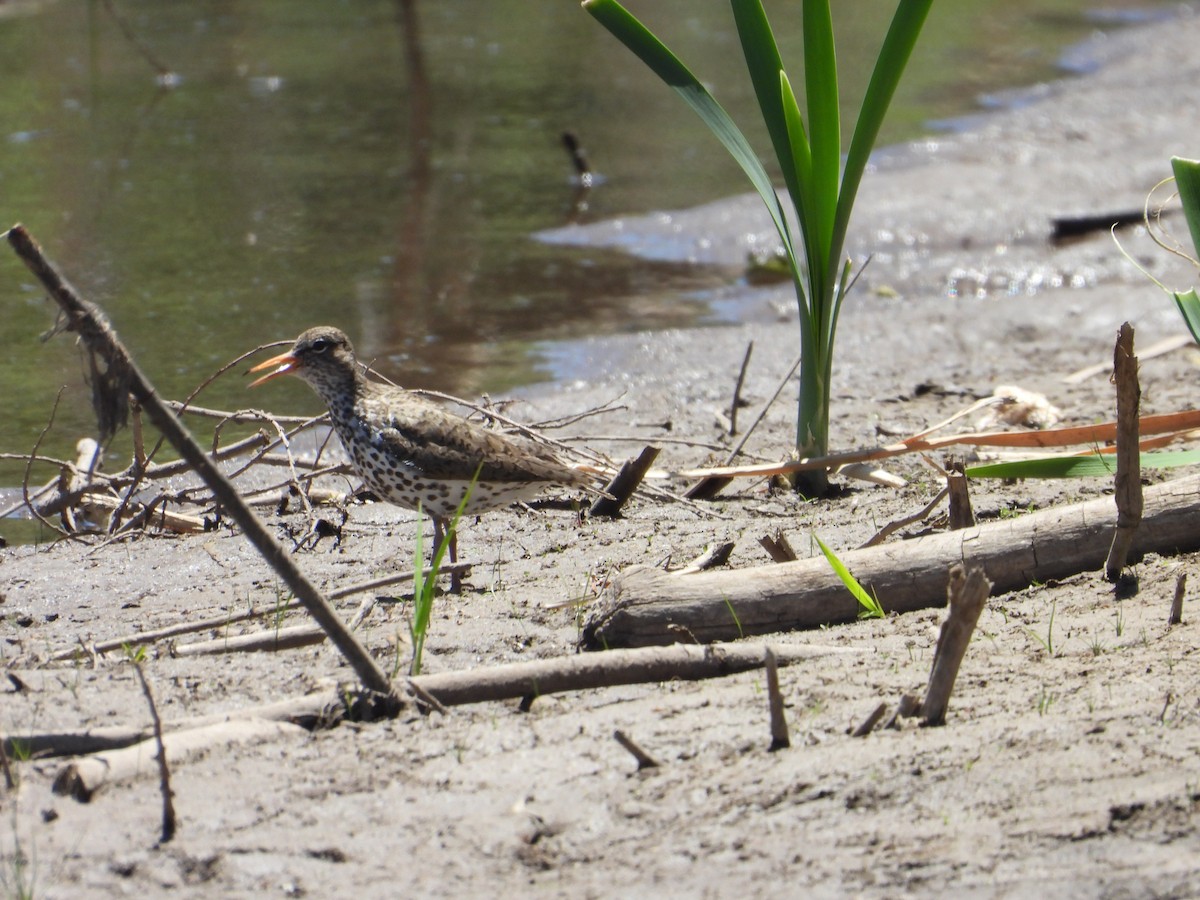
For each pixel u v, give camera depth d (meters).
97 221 22.70
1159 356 17.19
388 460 10.60
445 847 6.25
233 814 6.54
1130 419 8.60
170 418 7.14
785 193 25.00
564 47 36.28
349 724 7.54
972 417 14.88
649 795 6.60
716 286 21.00
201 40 36.19
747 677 8.01
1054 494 11.56
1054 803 6.36
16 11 37.94
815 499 12.10
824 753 6.86
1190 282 20.41
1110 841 6.09
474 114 30.16
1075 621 8.42
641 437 14.82
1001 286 21.11
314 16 39.59
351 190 25.02
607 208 24.39
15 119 28.50
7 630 9.75
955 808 6.38
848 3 40.69
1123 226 23.31
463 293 20.25
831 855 6.09
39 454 14.47
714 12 39.78
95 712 7.78
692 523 11.60
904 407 15.62
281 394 16.52
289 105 30.47
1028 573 9.14
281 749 7.19
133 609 10.16
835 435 14.45
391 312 19.36
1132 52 36.81
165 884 6.03
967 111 31.20
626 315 19.59
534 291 20.50
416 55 32.62
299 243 22.17
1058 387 16.02
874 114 11.27
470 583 10.29
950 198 24.64
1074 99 31.81
